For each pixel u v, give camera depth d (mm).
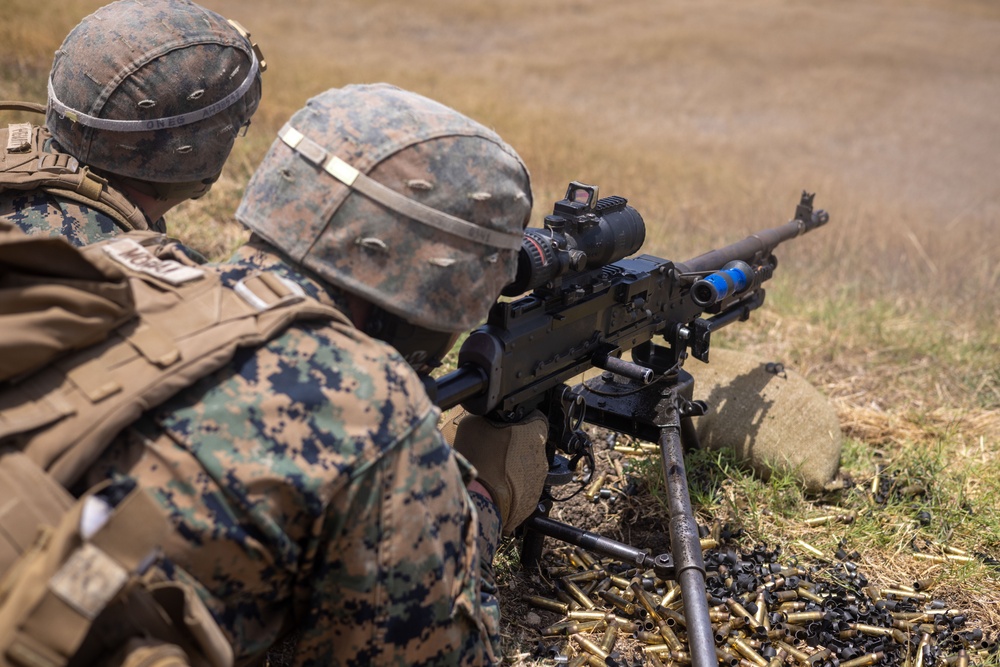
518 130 13008
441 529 1696
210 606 1541
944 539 3488
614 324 2949
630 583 3020
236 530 1505
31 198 2578
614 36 25391
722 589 3066
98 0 13555
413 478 1635
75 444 1417
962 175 14805
